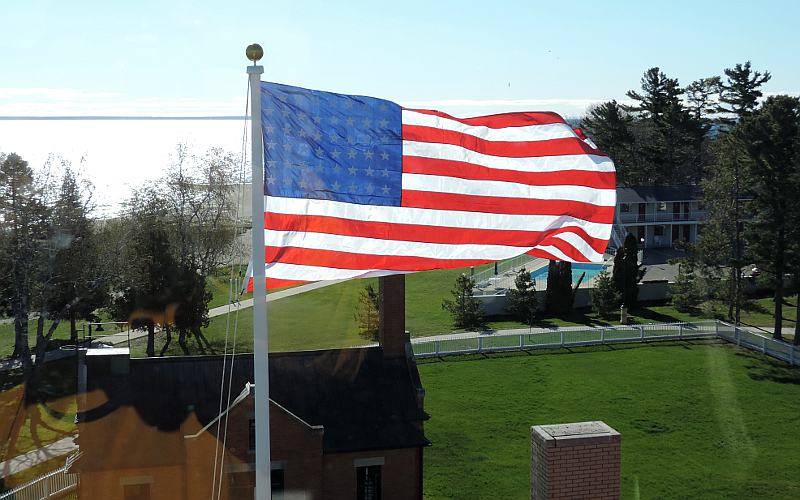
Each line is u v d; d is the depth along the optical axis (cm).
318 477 2088
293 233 989
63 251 3841
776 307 5056
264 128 976
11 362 3747
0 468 2505
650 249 8619
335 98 1009
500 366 4344
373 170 1018
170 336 4350
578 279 6462
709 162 9744
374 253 1018
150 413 2130
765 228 4909
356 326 4412
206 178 4203
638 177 10244
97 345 4100
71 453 2630
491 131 1104
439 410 3594
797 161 4803
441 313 5641
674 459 3081
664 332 4978
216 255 4300
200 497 2002
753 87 9206
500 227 1091
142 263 4088
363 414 2312
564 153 1118
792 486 2831
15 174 3719
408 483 2256
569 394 3859
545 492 1005
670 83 9238
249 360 2362
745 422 3494
